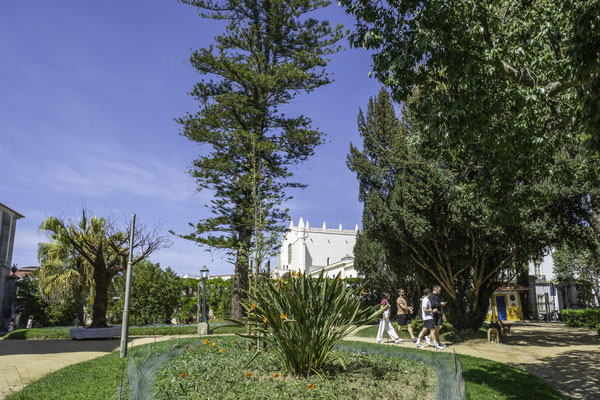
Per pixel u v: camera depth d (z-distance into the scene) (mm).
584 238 13867
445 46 6473
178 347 10250
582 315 21188
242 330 17797
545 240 13281
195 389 5914
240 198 22328
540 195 8734
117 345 13484
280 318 6578
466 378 7625
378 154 17109
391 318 21609
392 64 6832
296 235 60031
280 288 6992
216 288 28062
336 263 42125
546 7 6820
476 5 6469
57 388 6852
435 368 7367
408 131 16203
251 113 22328
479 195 8594
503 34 6805
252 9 24188
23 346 13094
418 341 12422
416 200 13969
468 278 15562
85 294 23734
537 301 33562
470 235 13727
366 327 19438
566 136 8852
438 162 13914
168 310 25031
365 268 22438
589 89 5289
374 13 7004
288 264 61906
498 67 6609
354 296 7207
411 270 17125
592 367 9516
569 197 13250
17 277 30656
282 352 7031
